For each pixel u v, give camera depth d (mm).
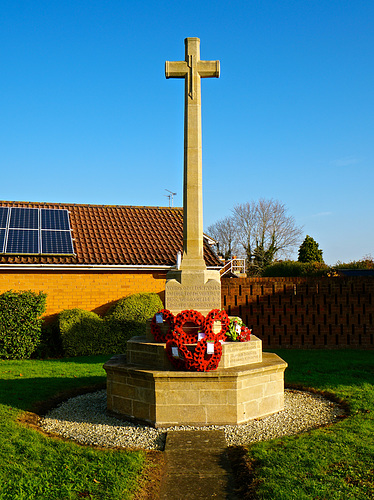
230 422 7395
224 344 7938
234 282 16141
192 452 6129
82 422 7711
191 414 7383
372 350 15422
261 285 16062
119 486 5016
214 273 8820
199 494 5008
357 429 6793
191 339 7727
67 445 6297
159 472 5523
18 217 18141
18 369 12289
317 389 9609
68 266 16547
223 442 6500
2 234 16672
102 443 6641
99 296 17281
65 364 13133
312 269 25188
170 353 7617
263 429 7191
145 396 7586
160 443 6621
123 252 18203
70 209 21125
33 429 7059
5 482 5133
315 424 7402
